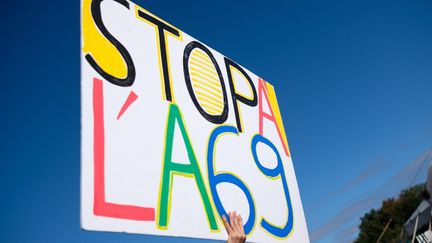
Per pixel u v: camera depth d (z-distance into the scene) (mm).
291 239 2516
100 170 1533
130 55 1932
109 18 1911
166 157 1868
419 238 12125
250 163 2469
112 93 1734
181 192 1866
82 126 1538
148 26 2137
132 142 1726
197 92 2287
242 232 2018
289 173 2820
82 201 1423
